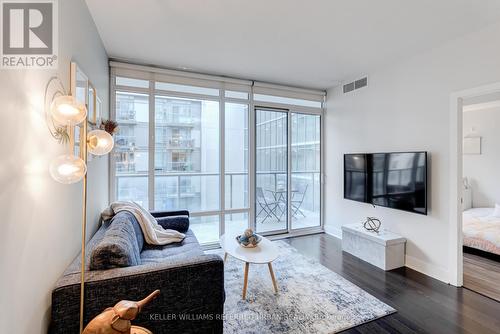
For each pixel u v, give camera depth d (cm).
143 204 337
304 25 236
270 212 430
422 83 290
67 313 127
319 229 455
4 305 93
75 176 112
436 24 231
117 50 289
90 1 199
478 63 240
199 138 372
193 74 352
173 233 264
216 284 158
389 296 238
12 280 98
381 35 253
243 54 301
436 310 216
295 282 262
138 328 120
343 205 409
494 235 327
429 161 282
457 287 255
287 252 350
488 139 493
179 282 148
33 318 114
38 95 120
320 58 311
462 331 190
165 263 152
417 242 295
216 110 381
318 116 456
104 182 287
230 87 381
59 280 134
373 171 342
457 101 258
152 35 255
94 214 231
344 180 393
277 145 430
